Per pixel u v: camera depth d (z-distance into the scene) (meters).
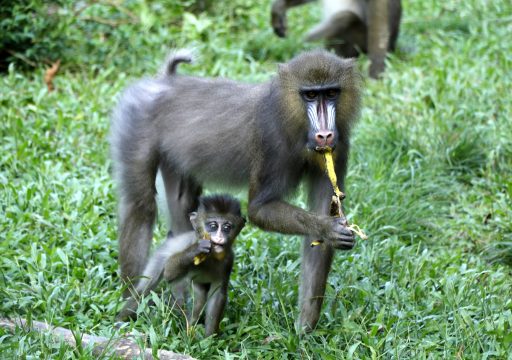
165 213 11.34
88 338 9.17
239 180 10.34
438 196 13.61
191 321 9.94
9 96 15.50
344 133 9.78
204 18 19.17
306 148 9.66
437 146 14.47
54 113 15.28
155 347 8.69
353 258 11.45
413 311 10.00
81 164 13.88
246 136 10.02
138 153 10.80
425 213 12.95
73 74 17.11
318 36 19.16
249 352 9.45
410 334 9.65
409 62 18.22
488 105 15.67
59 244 11.79
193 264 9.53
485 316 9.81
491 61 17.84
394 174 13.66
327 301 10.47
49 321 9.54
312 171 10.02
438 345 9.38
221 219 9.59
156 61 17.20
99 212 12.53
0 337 8.92
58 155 14.10
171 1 19.48
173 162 10.80
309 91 9.45
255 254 11.46
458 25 20.08
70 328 9.54
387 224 12.59
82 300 10.30
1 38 16.84
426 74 17.42
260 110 9.91
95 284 10.79
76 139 14.41
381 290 10.66
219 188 10.64
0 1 16.91
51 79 16.53
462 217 13.11
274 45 18.81
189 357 8.81
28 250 11.38
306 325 9.92
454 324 9.74
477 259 11.93
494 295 10.55
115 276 11.29
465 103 15.59
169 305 10.23
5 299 9.85
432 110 15.57
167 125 10.75
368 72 18.36
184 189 11.12
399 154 14.00
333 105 9.52
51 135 14.63
